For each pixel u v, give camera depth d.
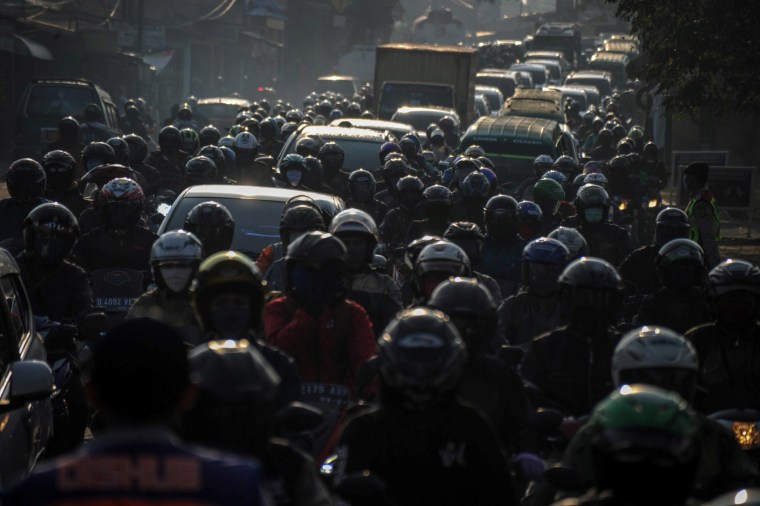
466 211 31.84
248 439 9.94
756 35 50.66
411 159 47.34
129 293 24.09
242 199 28.92
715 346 16.05
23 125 73.56
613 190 46.75
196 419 9.85
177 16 152.25
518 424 14.40
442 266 17.09
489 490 11.30
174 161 41.44
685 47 51.59
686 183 31.56
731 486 12.70
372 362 14.72
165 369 7.77
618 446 7.98
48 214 20.78
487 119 55.41
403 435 11.24
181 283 17.06
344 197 39.34
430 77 92.50
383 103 90.06
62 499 7.37
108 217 24.72
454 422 11.29
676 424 8.03
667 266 20.48
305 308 16.02
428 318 11.20
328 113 84.25
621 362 12.75
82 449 7.73
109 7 127.88
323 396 15.03
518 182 52.22
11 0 96.88
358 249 18.25
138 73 114.12
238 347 10.20
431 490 11.24
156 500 7.34
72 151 49.12
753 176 62.22
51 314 21.03
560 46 190.12
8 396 15.99
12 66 96.56
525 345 19.06
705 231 30.89
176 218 28.38
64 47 105.56
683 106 53.59
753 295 15.70
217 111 111.31
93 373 7.85
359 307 16.23
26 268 20.91
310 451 12.76
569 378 15.25
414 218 30.27
